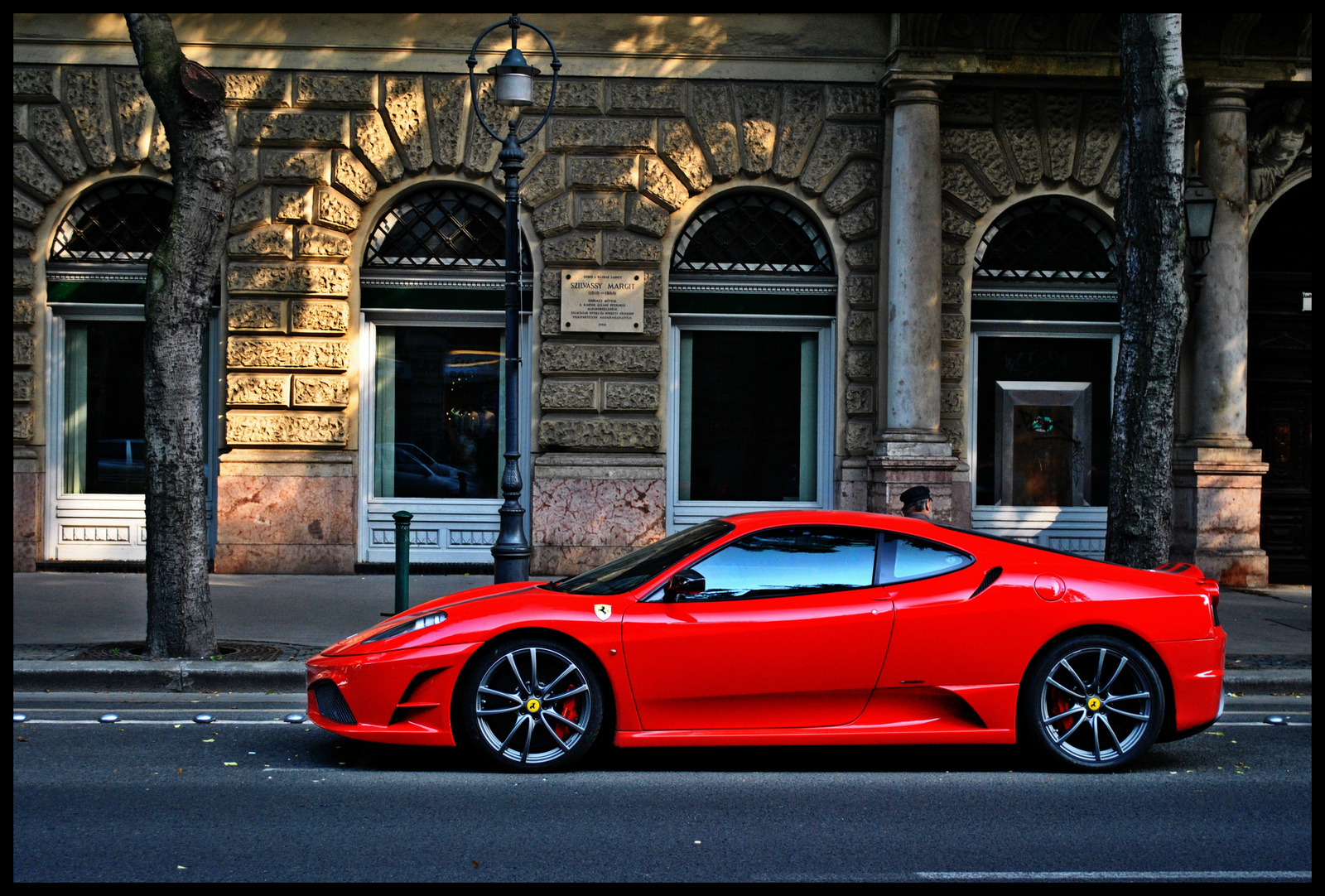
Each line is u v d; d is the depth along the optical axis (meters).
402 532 9.49
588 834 4.76
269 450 12.98
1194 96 13.12
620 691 5.73
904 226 12.73
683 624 5.77
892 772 5.96
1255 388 13.71
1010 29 12.64
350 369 13.05
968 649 5.85
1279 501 13.67
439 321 13.34
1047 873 4.33
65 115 12.83
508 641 5.76
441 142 12.94
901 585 5.97
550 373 13.02
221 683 7.92
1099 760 5.91
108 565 13.08
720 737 5.77
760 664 5.76
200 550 8.44
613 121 13.04
